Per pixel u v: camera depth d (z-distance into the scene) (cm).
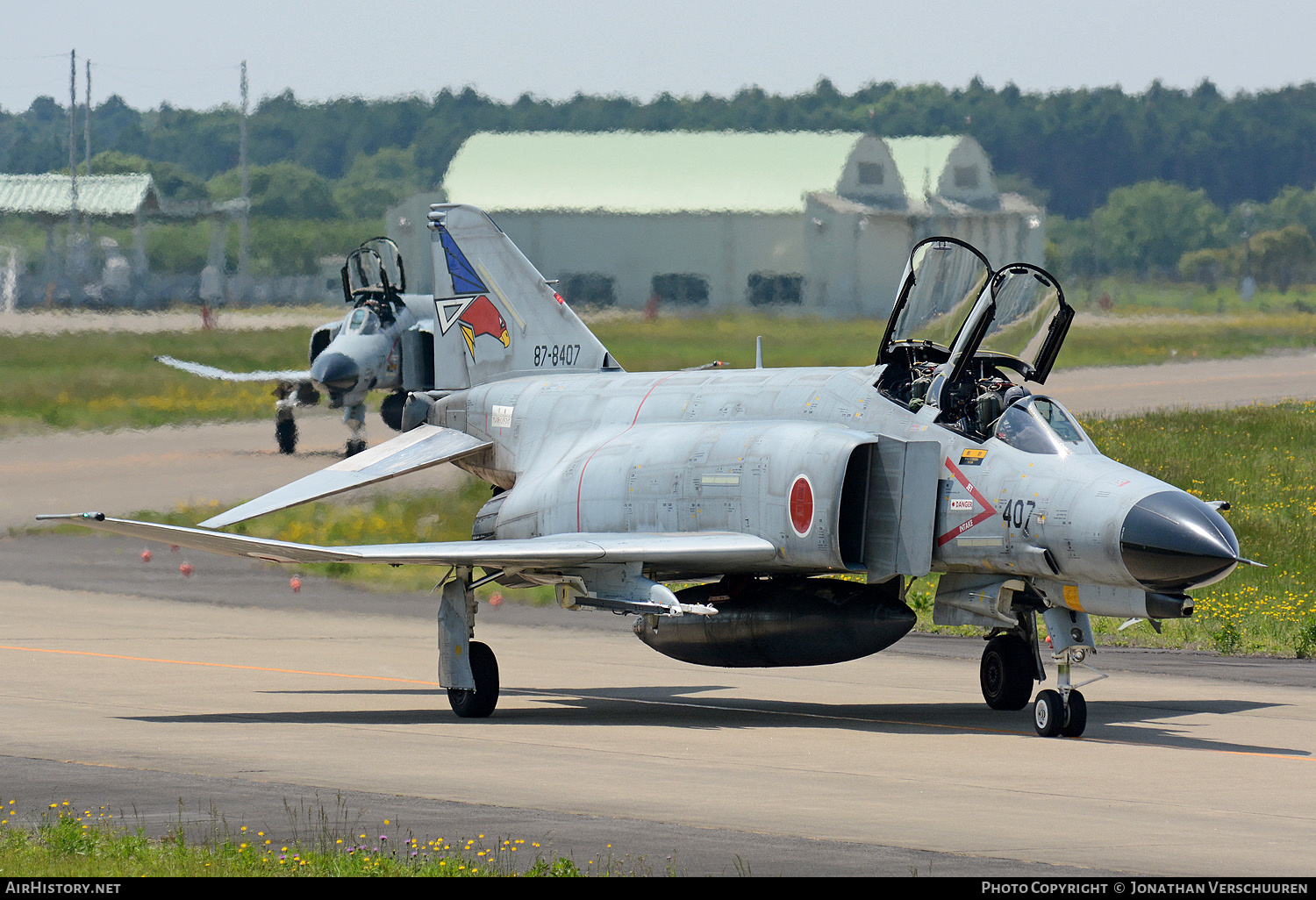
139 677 6100
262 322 15262
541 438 6312
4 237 15738
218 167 19538
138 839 3027
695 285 13838
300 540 10100
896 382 5428
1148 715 5259
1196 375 17025
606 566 5228
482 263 6950
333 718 5169
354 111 18675
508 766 4119
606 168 14062
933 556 5059
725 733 4809
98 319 14925
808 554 4984
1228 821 3412
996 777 3975
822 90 15562
